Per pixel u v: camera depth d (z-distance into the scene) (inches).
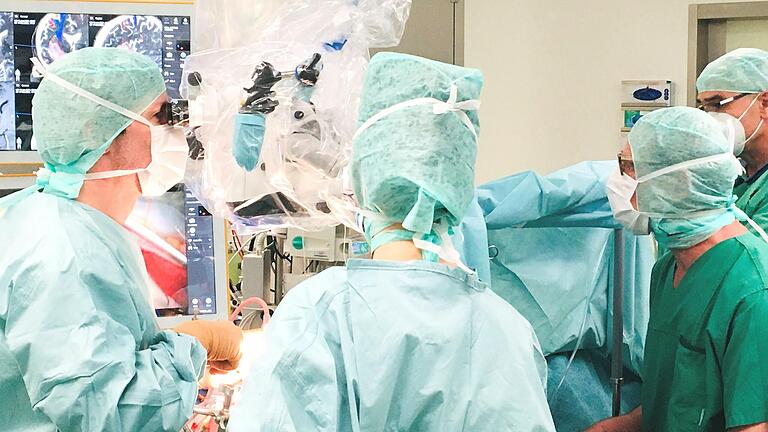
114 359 50.7
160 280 74.7
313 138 62.1
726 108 91.6
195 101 62.0
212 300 76.3
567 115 166.4
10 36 73.2
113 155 58.0
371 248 52.4
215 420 66.3
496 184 70.6
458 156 50.4
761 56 90.8
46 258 51.8
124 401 50.4
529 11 165.8
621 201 69.9
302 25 63.4
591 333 76.7
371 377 46.7
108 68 55.8
